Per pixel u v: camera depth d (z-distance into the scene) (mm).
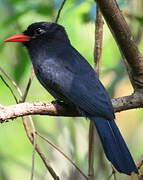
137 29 13656
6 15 14453
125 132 14359
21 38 13008
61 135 13078
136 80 10852
